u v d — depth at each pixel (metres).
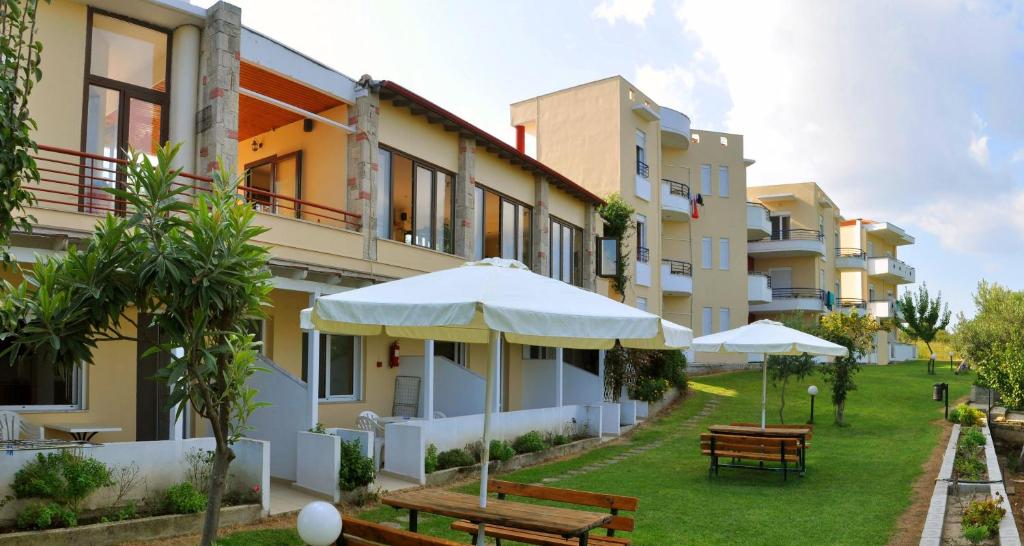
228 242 5.41
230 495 10.00
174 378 5.15
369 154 14.88
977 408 26.12
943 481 13.37
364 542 6.06
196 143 12.10
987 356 24.42
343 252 14.06
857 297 55.94
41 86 10.73
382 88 14.95
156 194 5.32
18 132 5.50
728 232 41.06
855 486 13.34
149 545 8.27
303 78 13.75
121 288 5.15
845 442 19.17
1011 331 27.97
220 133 11.84
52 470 8.25
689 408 25.97
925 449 17.69
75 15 11.13
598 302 6.85
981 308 32.44
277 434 12.38
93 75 11.33
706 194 40.88
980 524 10.00
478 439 15.14
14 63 5.64
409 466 12.88
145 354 5.29
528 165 20.97
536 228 22.02
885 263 55.59
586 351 25.95
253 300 5.71
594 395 22.48
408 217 16.34
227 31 12.05
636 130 32.59
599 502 7.91
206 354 5.24
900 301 51.84
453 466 13.71
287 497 11.02
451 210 17.94
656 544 9.16
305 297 15.01
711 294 40.34
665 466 15.65
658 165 34.31
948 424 22.22
